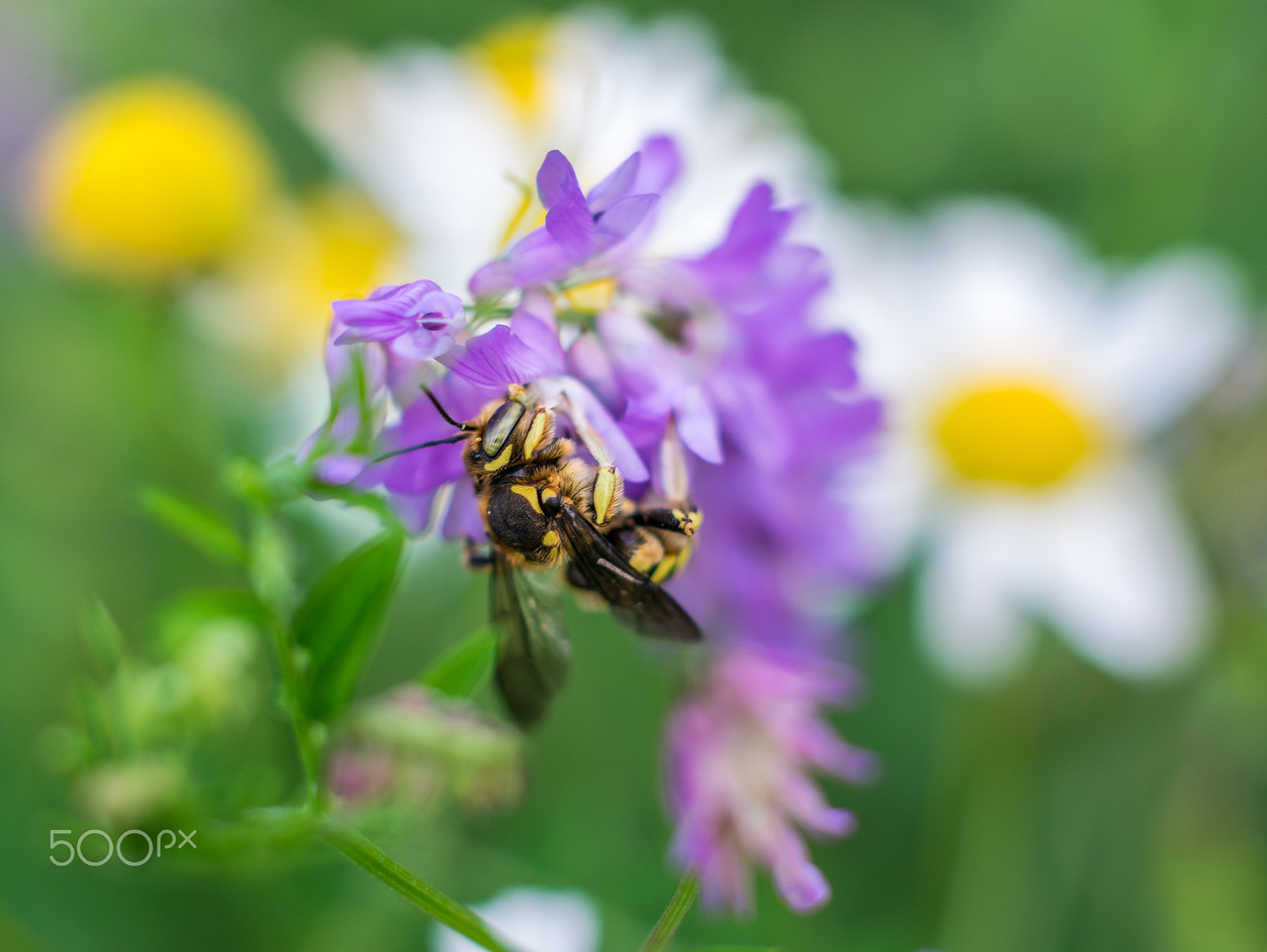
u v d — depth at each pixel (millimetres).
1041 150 265
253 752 187
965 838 204
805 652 161
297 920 197
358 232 223
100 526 219
